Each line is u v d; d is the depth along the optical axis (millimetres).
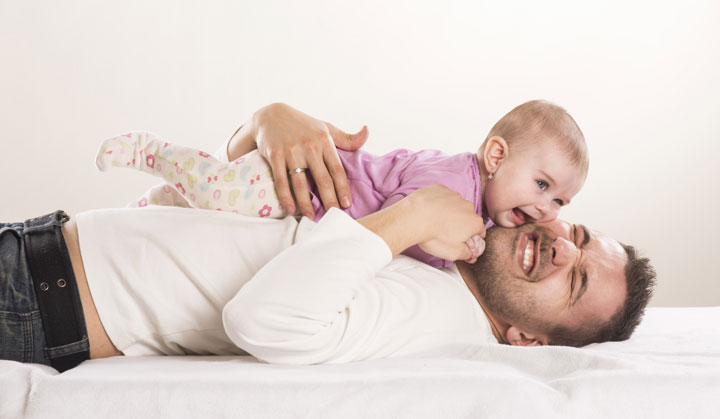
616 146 3812
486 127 3883
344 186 1401
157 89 3705
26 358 1104
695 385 976
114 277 1193
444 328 1276
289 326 1080
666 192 3799
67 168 3652
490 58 3855
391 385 947
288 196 1371
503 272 1385
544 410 935
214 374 978
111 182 3691
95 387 920
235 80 3762
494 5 3838
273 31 3768
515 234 1423
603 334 1398
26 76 3582
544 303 1355
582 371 1047
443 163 1483
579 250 1402
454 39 3854
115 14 3637
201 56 3727
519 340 1413
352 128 3859
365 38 3826
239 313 1074
